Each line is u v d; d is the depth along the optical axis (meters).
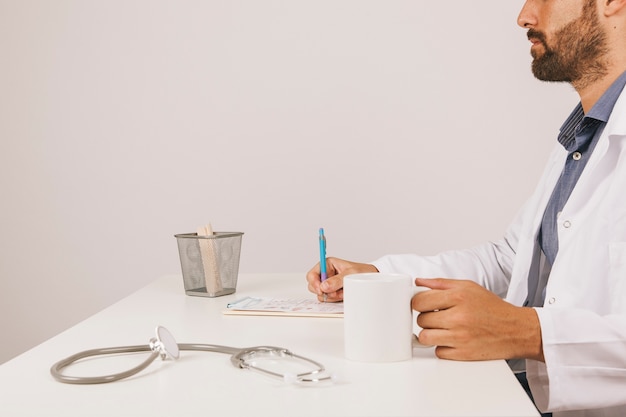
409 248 3.20
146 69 3.29
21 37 3.32
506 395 0.76
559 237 1.28
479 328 0.91
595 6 1.38
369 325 0.91
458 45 3.14
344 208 3.22
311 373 0.84
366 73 3.18
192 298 1.49
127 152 3.31
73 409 0.76
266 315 1.27
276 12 3.21
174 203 3.30
